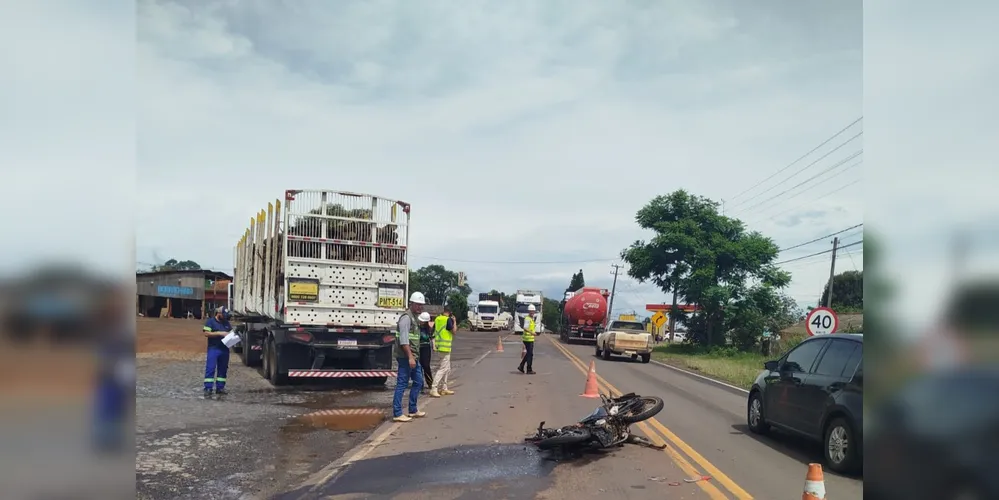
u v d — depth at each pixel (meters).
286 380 15.34
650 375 20.34
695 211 38.66
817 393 7.98
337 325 14.43
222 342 13.65
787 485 6.91
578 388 15.64
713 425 10.70
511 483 6.89
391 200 15.08
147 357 20.91
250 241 18.42
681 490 6.66
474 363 23.97
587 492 6.56
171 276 56.66
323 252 14.36
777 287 37.78
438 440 9.19
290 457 8.12
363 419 11.00
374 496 6.39
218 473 7.23
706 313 37.78
